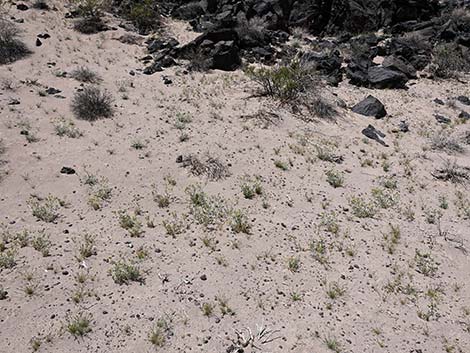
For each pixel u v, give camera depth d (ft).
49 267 25.09
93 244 27.20
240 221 29.14
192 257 26.53
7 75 50.67
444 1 83.20
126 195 32.42
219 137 41.14
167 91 51.16
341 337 21.95
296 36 74.69
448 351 21.70
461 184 38.27
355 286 25.34
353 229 30.35
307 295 24.41
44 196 31.76
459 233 31.32
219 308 23.17
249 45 65.67
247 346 21.15
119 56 61.62
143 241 27.66
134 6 75.97
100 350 20.62
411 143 45.19
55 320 21.95
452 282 26.43
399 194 35.42
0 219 28.86
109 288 24.04
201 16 78.18
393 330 22.65
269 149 40.11
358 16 77.66
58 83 50.55
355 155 41.11
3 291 23.24
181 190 33.32
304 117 47.09
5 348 20.43
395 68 61.00
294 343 21.47
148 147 38.81
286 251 27.66
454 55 65.67
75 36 66.03
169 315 22.56
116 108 45.68
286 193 33.94
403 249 28.89
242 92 51.75
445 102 55.88
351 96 54.90
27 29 64.59
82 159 36.45
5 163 34.88
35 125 40.81
